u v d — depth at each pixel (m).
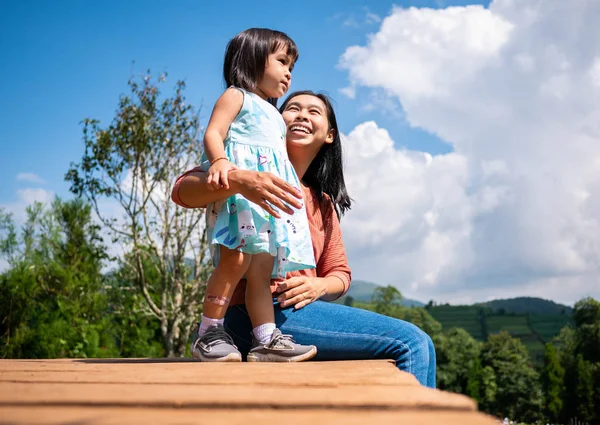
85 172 11.40
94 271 12.05
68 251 11.91
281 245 2.15
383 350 2.11
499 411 49.22
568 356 48.12
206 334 2.04
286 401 0.79
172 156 11.76
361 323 2.16
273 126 2.33
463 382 54.06
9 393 0.92
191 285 11.99
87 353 10.81
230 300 2.32
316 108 2.67
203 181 2.05
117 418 0.68
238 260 2.09
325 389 0.97
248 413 0.74
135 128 11.32
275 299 2.32
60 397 0.85
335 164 2.78
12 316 10.20
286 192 1.94
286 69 2.45
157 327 13.52
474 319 145.75
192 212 11.80
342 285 2.52
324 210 2.74
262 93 2.44
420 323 69.56
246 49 2.40
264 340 2.11
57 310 10.81
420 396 0.85
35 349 10.21
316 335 2.17
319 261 2.67
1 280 10.60
